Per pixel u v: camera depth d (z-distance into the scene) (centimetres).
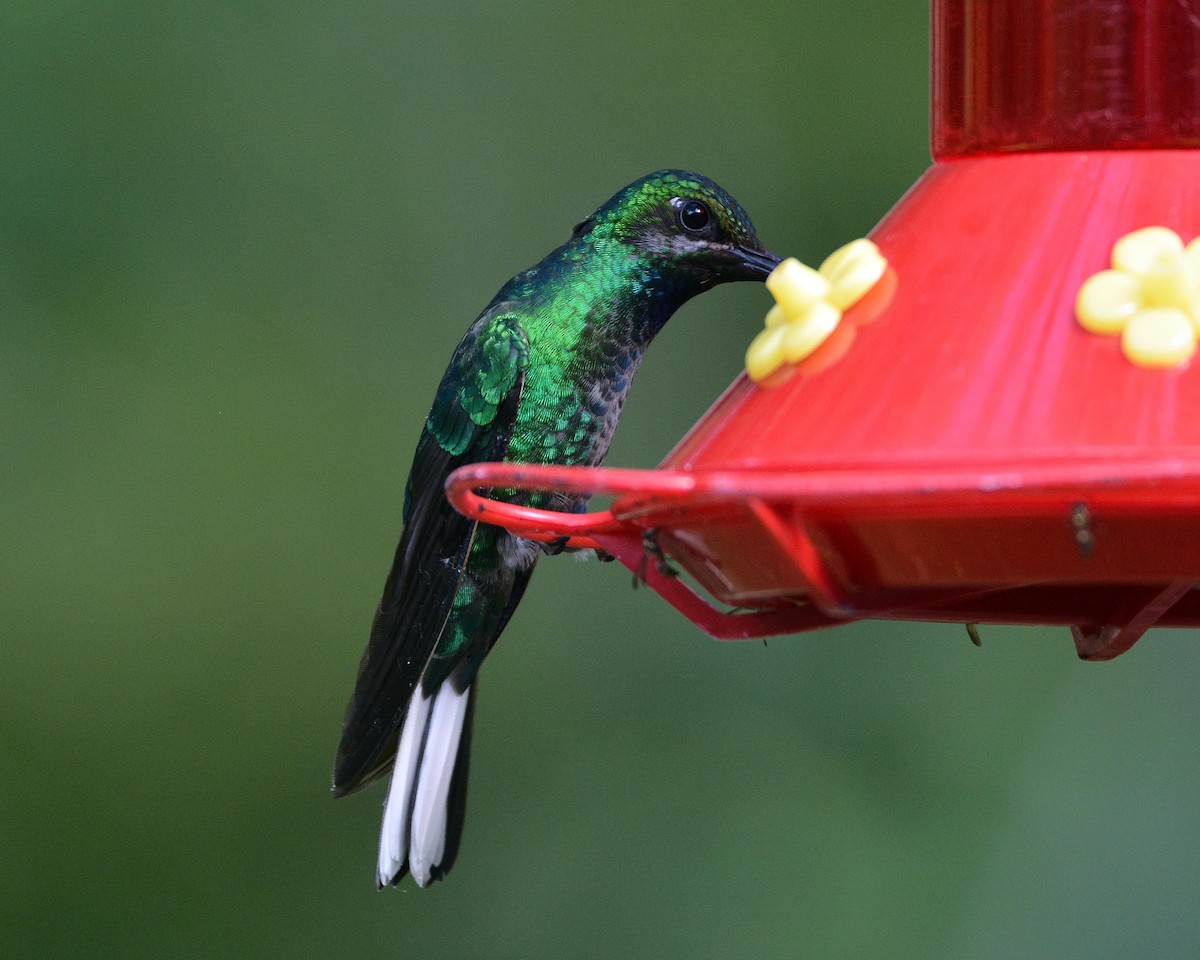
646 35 1299
